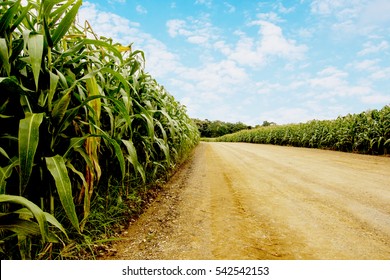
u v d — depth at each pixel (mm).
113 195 2586
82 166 1914
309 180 4520
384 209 2898
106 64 2109
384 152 8289
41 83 1550
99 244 1919
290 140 16984
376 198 3316
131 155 2197
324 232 2314
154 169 3871
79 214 1983
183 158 7500
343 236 2227
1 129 1467
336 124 11750
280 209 2975
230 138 37000
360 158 7617
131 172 3027
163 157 4465
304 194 3598
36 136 1227
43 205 1566
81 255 1786
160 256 1865
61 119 1505
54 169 1346
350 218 2643
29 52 1289
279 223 2545
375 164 6238
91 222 1981
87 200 1706
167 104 4609
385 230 2340
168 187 4090
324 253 1923
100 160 2393
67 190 1329
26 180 1187
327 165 6262
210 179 4883
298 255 1893
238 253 1923
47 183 1532
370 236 2221
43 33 1521
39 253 1509
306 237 2213
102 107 2238
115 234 2209
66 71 1748
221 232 2326
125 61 2652
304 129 15188
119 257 1843
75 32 2133
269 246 2049
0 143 1475
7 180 1464
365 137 8836
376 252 1937
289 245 2064
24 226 1246
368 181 4305
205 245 2061
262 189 3984
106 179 2387
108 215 2336
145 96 3102
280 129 19500
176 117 5234
